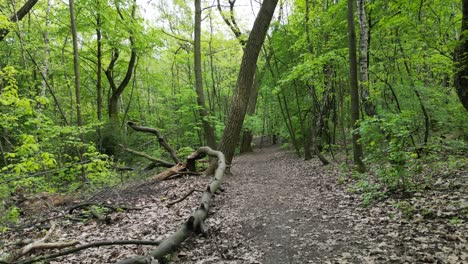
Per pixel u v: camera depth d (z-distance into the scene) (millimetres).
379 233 4250
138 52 16828
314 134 14492
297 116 18500
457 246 3439
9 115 7137
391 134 5859
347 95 13836
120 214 6801
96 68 18594
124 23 14828
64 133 10438
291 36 15570
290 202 6801
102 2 13891
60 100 17781
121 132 15773
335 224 4965
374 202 5656
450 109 8234
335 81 13516
